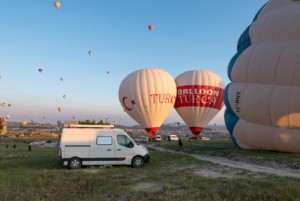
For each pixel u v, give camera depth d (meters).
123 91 33.91
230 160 19.69
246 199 8.54
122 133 15.81
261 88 19.92
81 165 15.14
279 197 8.55
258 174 12.70
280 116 19.05
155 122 33.41
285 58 18.75
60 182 11.20
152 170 13.90
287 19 19.44
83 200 8.96
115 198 8.98
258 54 20.19
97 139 15.47
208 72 36.94
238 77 22.14
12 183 10.93
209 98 35.53
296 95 18.52
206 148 27.95
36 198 8.99
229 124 24.05
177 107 36.53
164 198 8.71
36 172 12.98
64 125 15.49
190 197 8.75
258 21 21.86
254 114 20.27
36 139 78.31
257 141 20.97
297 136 19.03
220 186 9.92
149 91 32.62
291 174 13.71
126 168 14.66
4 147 43.00
